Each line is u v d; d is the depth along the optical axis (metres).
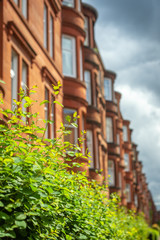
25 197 5.27
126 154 56.31
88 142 25.27
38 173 5.46
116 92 50.00
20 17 12.99
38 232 5.66
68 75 20.70
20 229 5.35
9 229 4.93
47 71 15.61
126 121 57.72
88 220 7.60
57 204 6.15
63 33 20.98
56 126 16.34
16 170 5.08
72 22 21.22
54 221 6.08
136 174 68.44
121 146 47.38
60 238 6.32
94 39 28.69
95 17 28.69
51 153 6.41
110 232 9.50
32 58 13.87
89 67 26.44
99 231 8.37
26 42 13.07
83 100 20.66
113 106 39.53
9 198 5.09
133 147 70.38
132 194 54.03
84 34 22.00
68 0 21.73
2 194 5.04
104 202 10.50
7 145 5.64
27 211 5.34
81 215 7.30
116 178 37.00
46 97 16.02
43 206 5.39
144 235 25.41
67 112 19.89
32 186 5.09
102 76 35.84
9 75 11.48
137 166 73.19
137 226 21.38
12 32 11.86
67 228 6.86
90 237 7.50
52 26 17.94
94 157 25.11
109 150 37.38
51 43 17.78
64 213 6.81
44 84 15.41
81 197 7.59
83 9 27.89
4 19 11.48
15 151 5.69
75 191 7.29
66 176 6.51
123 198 43.41
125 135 57.78
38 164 5.42
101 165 28.34
